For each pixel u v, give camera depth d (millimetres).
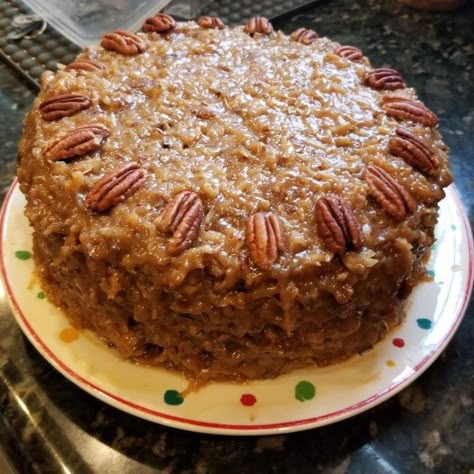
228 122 289
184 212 242
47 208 261
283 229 243
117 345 267
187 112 292
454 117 439
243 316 242
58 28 453
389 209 253
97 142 269
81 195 253
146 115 289
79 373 263
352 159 271
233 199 251
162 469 256
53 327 280
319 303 244
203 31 355
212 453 261
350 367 272
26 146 290
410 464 260
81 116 285
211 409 256
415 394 283
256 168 265
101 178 255
